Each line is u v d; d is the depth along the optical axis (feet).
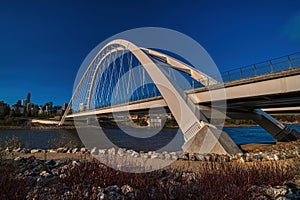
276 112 104.47
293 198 13.01
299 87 51.03
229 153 35.78
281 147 50.19
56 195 12.05
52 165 22.90
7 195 11.73
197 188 13.24
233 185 13.62
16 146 42.88
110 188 13.78
